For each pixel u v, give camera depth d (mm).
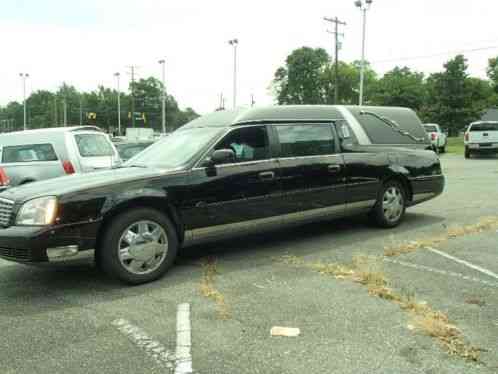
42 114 135500
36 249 4402
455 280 4715
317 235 6824
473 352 3240
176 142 5926
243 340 3506
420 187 7438
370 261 5395
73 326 3859
